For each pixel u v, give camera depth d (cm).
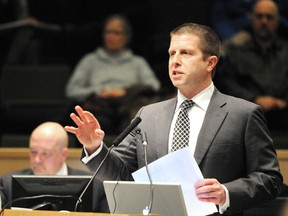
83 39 1516
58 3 1549
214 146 708
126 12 1504
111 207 667
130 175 734
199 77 724
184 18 1440
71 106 1331
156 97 1330
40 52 1497
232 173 707
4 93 1367
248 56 1338
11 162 1100
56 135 977
